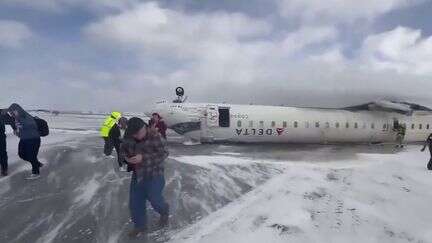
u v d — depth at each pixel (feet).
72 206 33.47
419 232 29.25
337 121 85.30
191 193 36.86
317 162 57.72
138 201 26.58
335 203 33.99
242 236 26.76
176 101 83.25
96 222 30.04
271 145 81.41
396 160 60.54
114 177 42.01
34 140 40.57
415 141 92.32
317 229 28.22
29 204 33.99
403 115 89.97
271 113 82.33
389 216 31.94
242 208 32.86
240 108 82.02
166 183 39.75
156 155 26.14
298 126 82.89
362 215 31.42
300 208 32.14
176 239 26.71
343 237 27.40
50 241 27.04
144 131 25.79
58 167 46.14
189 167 46.55
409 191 39.24
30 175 42.55
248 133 80.84
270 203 33.81
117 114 49.65
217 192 37.52
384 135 88.74
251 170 46.34
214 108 80.38
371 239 27.48
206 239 26.53
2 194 36.60
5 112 41.81
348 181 42.19
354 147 83.10
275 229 27.71
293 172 46.09
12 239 27.43
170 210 32.17
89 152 54.90
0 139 41.57
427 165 51.83
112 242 26.61
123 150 25.81
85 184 39.55
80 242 26.81
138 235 27.27
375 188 39.47
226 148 73.92
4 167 42.39
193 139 80.74
